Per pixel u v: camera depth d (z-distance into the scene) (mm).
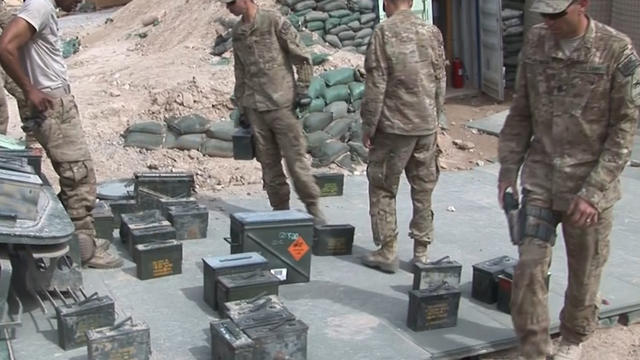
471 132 10023
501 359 4297
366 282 5191
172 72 9859
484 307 4812
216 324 4008
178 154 8211
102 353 3834
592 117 3518
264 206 6910
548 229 3645
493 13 11469
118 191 6637
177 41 11547
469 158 8969
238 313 4141
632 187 7652
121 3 22250
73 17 20328
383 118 5020
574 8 3367
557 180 3613
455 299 4500
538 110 3660
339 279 5238
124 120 8789
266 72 5805
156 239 5328
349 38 10453
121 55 11906
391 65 4934
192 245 5844
